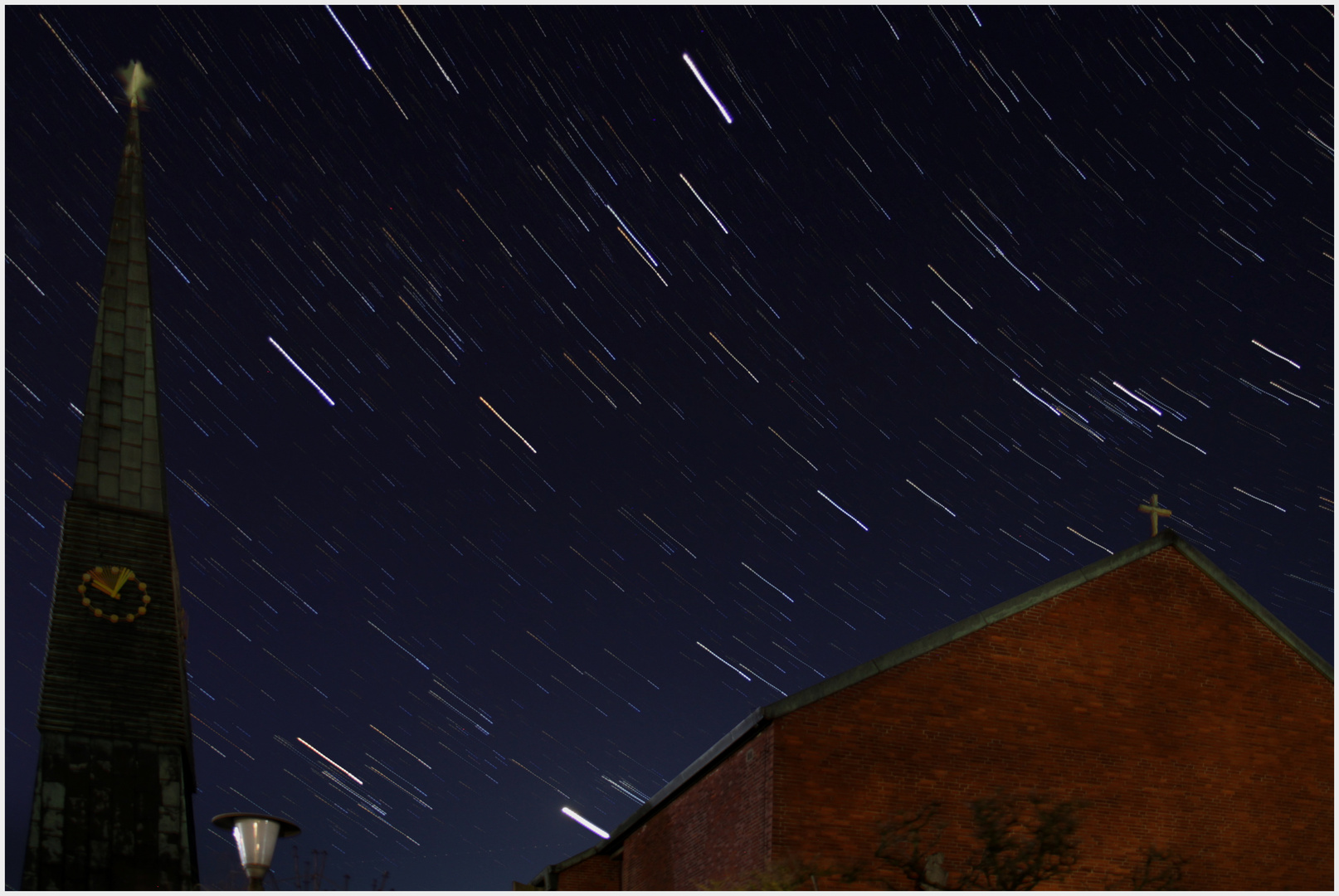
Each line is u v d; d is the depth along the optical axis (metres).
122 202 25.62
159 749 19.53
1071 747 19.03
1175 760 19.47
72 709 19.30
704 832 19.62
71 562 21.09
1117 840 18.62
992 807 17.03
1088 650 19.84
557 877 23.09
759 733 18.28
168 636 21.02
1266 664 20.70
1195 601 20.80
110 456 22.75
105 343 23.91
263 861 13.05
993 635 19.50
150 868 18.03
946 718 18.67
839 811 17.58
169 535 22.44
